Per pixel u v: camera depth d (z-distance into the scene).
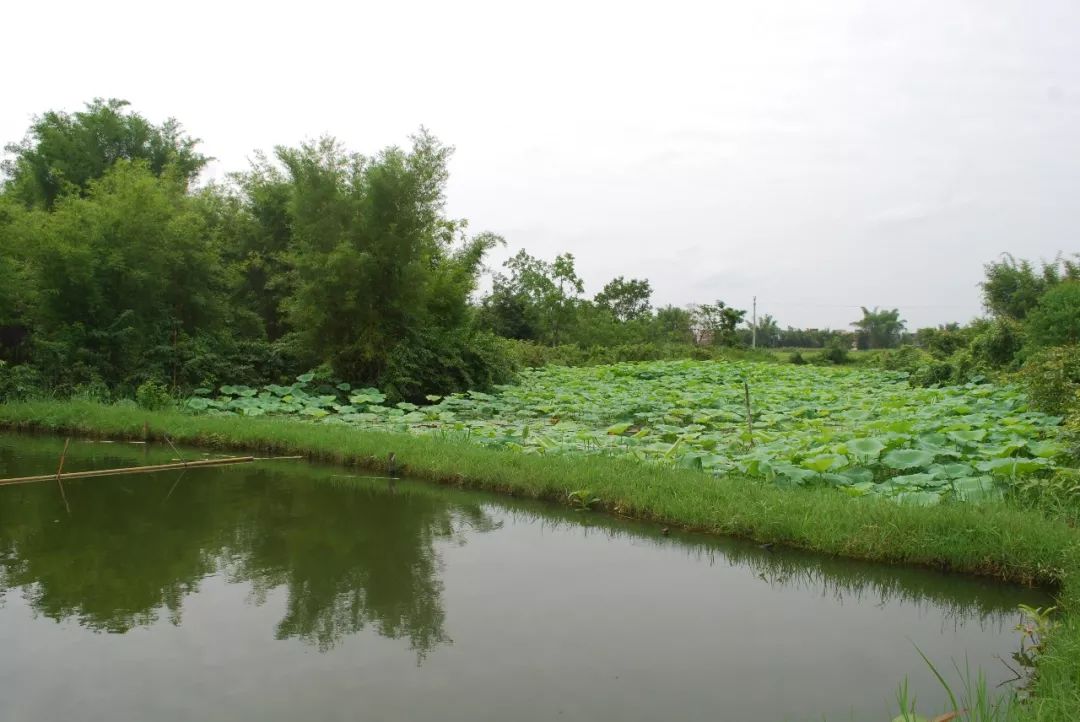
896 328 60.44
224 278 18.36
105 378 16.08
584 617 5.67
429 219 17.95
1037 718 3.68
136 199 16.08
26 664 4.82
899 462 9.16
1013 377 15.21
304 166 17.47
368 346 17.58
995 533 6.53
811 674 4.80
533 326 35.44
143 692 4.46
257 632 5.33
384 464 10.60
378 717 4.20
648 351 35.28
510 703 4.38
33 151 22.77
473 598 6.02
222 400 16.72
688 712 4.30
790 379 25.59
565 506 8.84
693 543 7.54
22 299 15.63
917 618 5.77
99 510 8.52
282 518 8.26
